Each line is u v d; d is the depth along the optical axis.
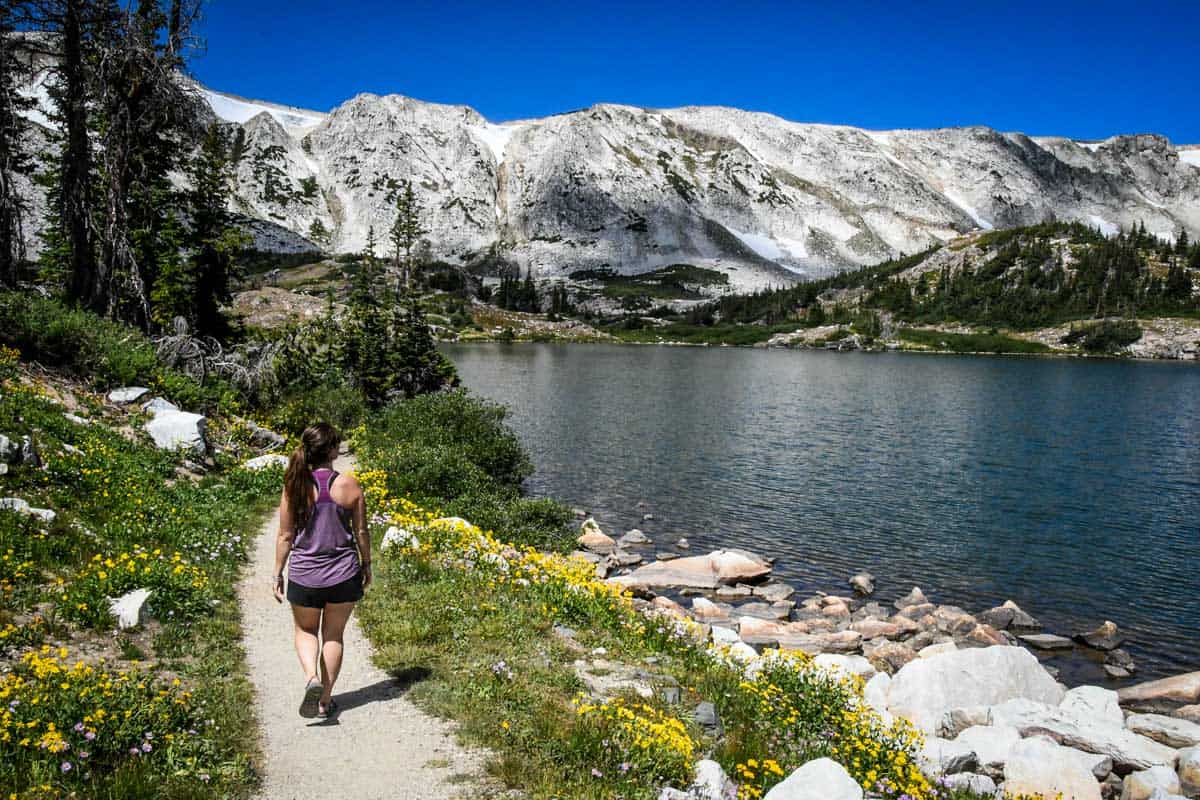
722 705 8.80
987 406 69.00
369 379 49.66
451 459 26.44
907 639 18.83
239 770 5.81
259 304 90.12
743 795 6.13
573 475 37.00
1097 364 143.50
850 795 5.92
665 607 19.27
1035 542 27.56
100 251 27.84
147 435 18.50
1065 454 44.78
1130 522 30.27
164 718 6.14
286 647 8.89
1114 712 12.18
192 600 9.42
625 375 97.31
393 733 6.73
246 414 29.00
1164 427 56.09
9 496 10.95
